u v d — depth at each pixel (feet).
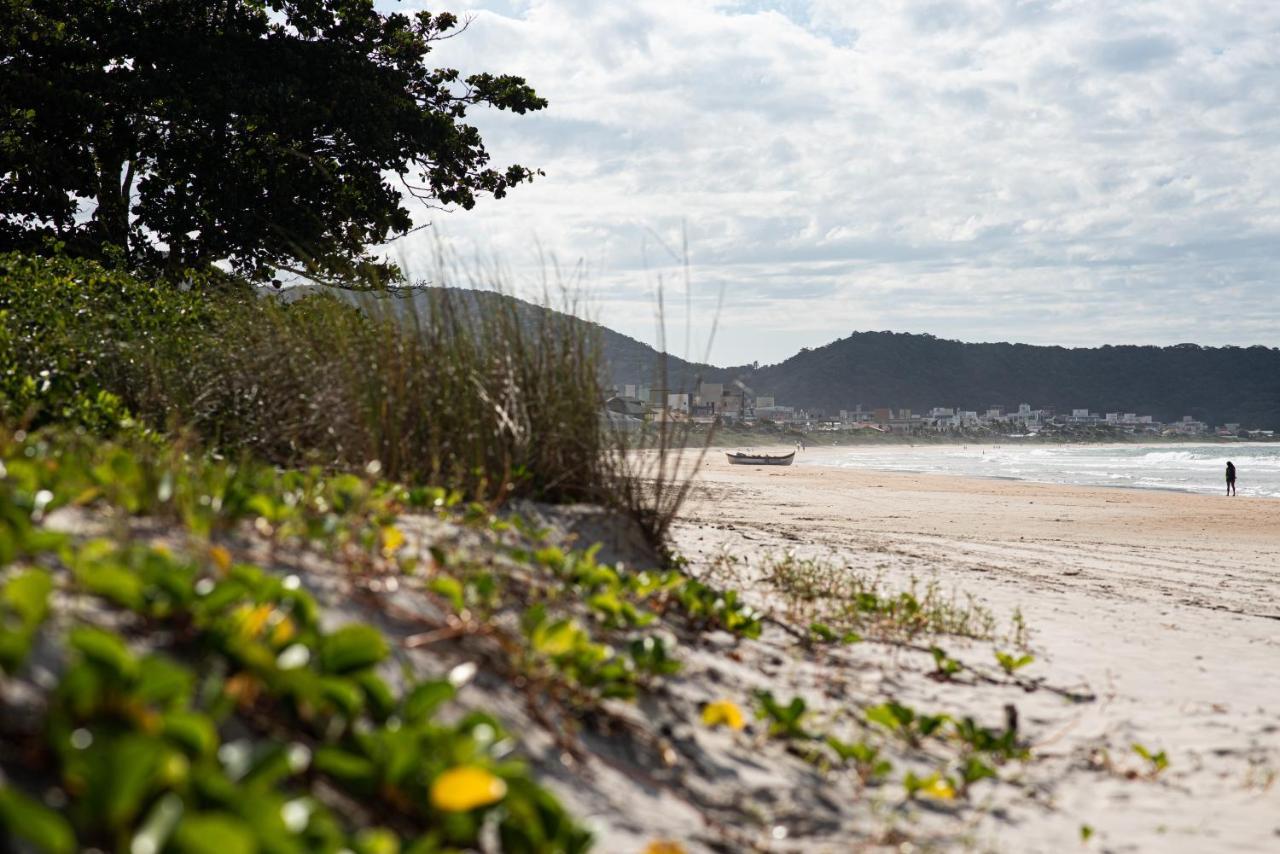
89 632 5.41
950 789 10.21
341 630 7.42
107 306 28.60
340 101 56.29
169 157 54.70
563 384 18.43
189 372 21.18
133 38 53.47
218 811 4.75
